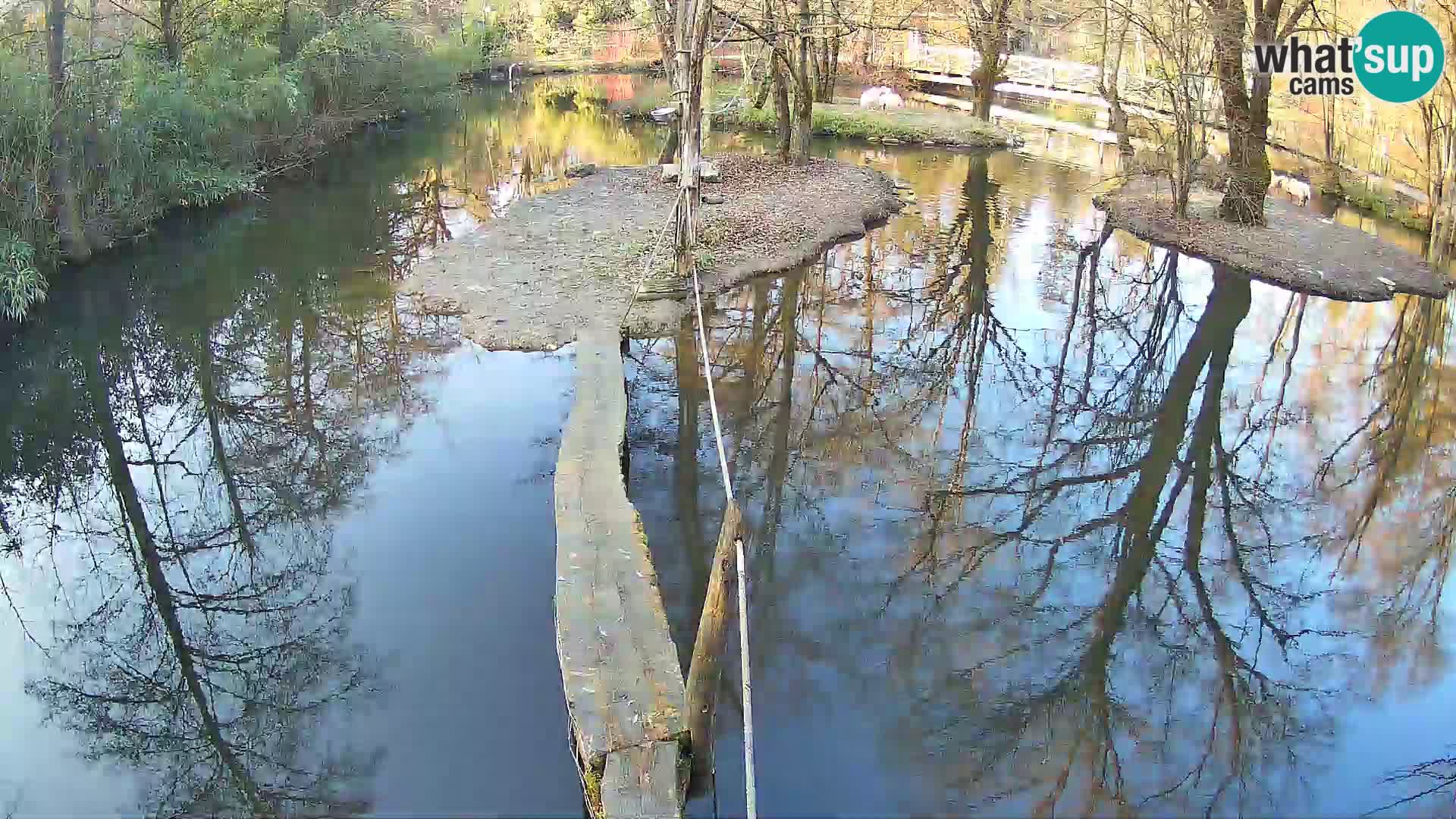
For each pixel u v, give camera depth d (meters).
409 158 19.94
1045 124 24.23
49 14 11.33
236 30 18.14
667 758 4.16
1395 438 8.95
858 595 6.29
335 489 7.62
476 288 11.05
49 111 11.13
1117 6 15.83
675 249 11.08
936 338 10.82
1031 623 6.15
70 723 5.35
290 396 9.37
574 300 10.58
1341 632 6.22
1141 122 18.78
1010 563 6.77
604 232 12.90
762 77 22.91
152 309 11.29
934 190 17.27
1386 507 7.80
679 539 6.71
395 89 23.81
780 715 5.17
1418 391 9.92
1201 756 5.11
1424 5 13.23
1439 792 4.88
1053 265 13.38
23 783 4.87
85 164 12.06
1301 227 14.38
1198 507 7.66
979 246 14.05
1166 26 17.39
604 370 8.19
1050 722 5.29
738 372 9.59
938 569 6.63
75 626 6.24
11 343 10.15
